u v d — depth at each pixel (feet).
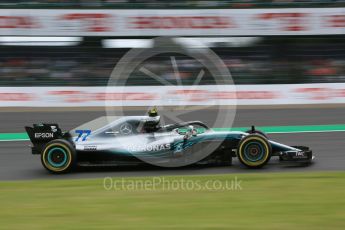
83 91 97.81
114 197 39.91
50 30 100.53
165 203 37.96
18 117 86.69
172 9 102.12
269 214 34.88
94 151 48.67
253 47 107.24
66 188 43.04
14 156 59.16
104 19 101.14
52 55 104.47
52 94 97.30
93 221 33.94
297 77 106.01
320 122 79.97
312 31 101.55
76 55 105.09
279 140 67.41
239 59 106.22
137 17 101.50
